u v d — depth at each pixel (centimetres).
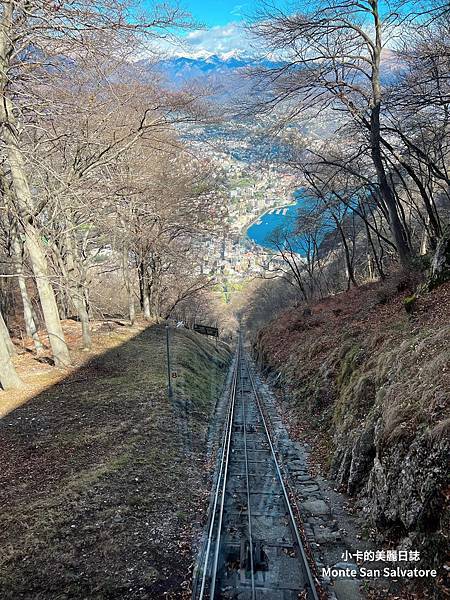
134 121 1864
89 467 1048
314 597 692
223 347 5381
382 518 803
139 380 1742
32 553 761
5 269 2739
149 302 3569
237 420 1781
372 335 1414
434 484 675
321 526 916
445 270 1347
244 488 1118
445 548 616
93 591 699
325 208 2223
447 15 1170
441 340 927
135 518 891
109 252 3450
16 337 2678
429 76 1236
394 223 1706
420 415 787
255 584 751
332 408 1420
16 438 1180
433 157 2212
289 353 2542
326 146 2186
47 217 1889
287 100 1570
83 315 2134
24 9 1153
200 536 883
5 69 1298
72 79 1498
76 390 1570
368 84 1680
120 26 1232
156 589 720
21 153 1378
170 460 1170
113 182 1723
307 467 1236
